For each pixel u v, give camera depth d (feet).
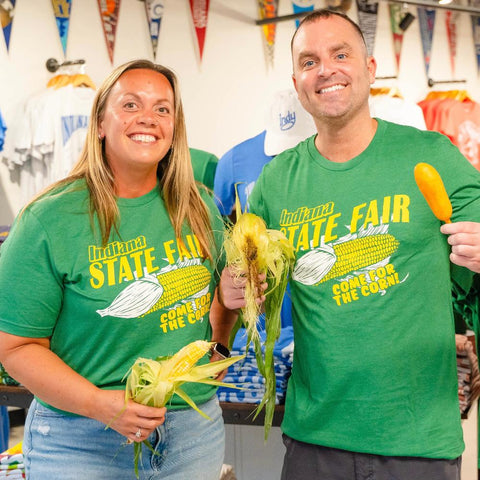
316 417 6.40
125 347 5.79
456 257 5.39
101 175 5.89
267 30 14.94
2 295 5.60
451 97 16.35
